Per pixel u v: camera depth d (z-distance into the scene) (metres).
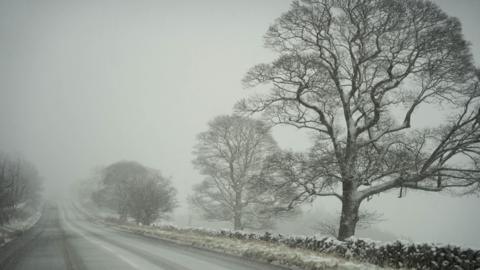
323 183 15.53
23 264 12.38
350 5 15.45
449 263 9.40
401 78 14.85
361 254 12.33
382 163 15.30
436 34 13.82
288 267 10.96
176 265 11.36
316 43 16.12
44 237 26.03
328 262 10.75
